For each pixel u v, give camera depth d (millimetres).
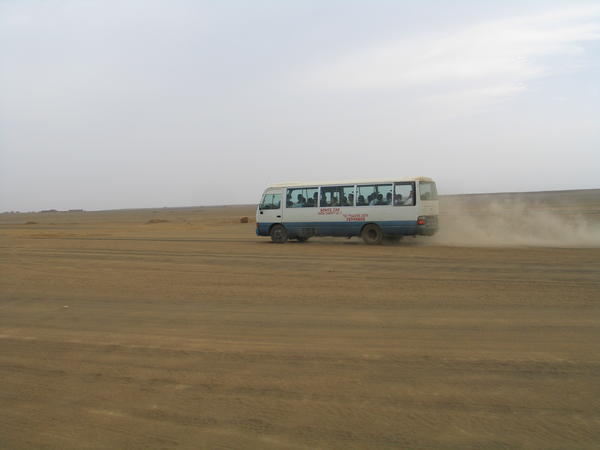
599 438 4371
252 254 19797
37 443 4504
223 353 7062
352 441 4395
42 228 50062
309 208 24109
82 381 6070
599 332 7707
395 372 6129
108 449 4371
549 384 5641
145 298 11227
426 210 22234
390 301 10375
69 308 10328
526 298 10367
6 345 7715
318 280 13188
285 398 5387
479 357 6648
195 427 4746
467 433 4504
